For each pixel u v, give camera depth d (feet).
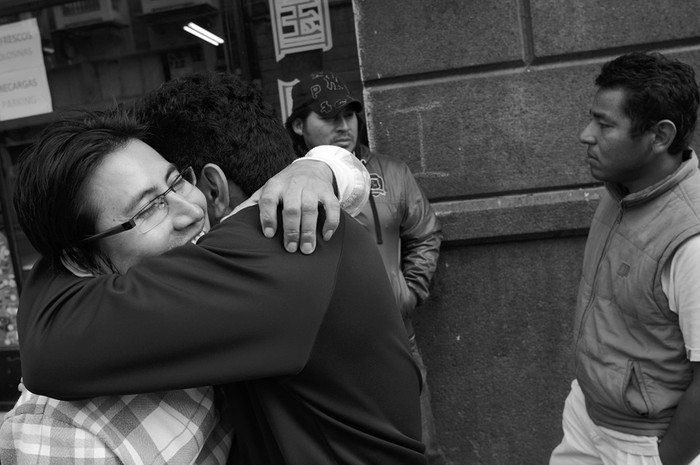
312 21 10.53
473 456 9.92
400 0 9.30
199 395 3.01
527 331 9.55
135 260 2.99
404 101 9.51
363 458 2.94
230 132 3.37
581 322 5.88
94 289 2.76
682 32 8.87
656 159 5.38
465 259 9.56
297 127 8.95
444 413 9.90
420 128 9.51
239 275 2.75
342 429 2.89
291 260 2.82
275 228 2.89
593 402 5.77
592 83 9.09
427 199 9.16
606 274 5.59
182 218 3.05
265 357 2.70
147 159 3.04
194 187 3.22
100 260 3.03
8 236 12.43
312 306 2.77
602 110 5.45
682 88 5.24
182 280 2.73
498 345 9.64
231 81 3.55
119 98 11.62
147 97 3.60
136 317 2.64
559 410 9.60
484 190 9.45
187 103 3.39
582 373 5.82
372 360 3.02
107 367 2.63
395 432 3.05
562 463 6.63
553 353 9.52
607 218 5.80
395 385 3.12
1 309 12.67
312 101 8.60
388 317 3.14
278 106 10.84
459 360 9.77
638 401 5.33
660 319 5.18
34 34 11.80
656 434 5.31
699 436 4.99
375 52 9.48
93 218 2.91
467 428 9.87
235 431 3.08
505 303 9.55
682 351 5.14
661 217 5.16
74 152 2.88
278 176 3.14
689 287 4.89
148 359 2.63
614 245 5.52
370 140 9.67
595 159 5.60
